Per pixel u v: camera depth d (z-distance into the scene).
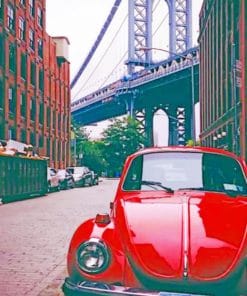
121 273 2.50
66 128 39.94
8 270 4.64
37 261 5.07
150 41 69.12
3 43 23.75
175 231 2.58
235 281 2.40
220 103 28.61
